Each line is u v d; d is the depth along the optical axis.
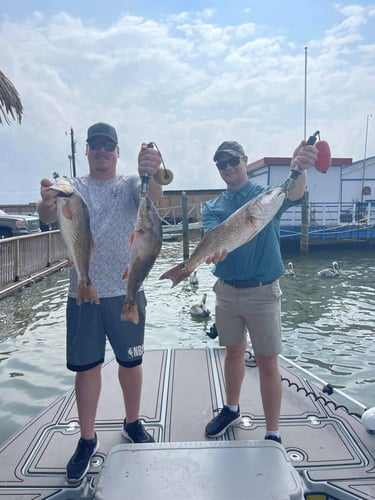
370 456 2.82
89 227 2.58
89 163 2.89
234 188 3.15
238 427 3.23
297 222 22.58
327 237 21.98
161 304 10.72
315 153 2.66
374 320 9.06
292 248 22.22
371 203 23.36
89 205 2.80
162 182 2.60
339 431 3.17
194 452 2.37
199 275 15.20
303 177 2.81
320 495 2.51
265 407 2.89
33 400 5.25
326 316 9.42
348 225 21.97
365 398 5.43
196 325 8.81
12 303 10.35
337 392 3.82
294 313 9.70
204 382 4.05
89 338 2.73
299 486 2.07
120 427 3.23
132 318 2.63
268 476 2.15
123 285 2.80
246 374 4.29
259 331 2.88
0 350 7.09
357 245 22.44
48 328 8.33
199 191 34.59
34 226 16.98
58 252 15.91
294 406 3.58
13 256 11.91
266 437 2.87
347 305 10.42
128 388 2.88
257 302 2.87
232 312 3.02
